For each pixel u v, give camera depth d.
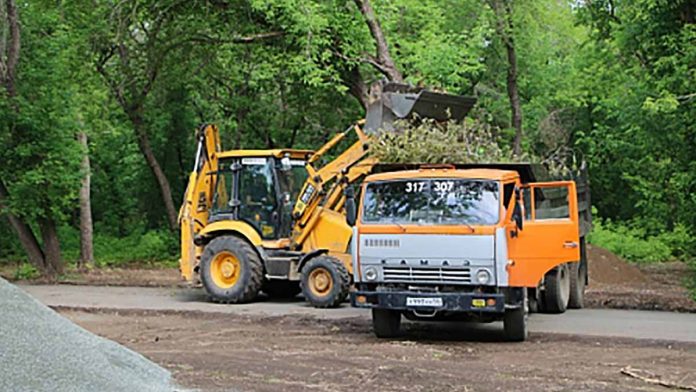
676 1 18.27
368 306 11.55
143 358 9.50
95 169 36.75
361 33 22.19
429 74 23.56
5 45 22.69
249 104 31.98
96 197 37.69
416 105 15.89
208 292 16.78
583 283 16.22
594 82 32.75
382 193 11.80
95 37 25.89
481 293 11.18
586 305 16.30
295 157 17.36
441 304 11.22
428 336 12.48
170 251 31.80
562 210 12.67
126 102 30.14
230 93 32.28
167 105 33.31
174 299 17.58
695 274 22.50
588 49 30.92
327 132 31.53
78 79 25.92
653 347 11.27
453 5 29.48
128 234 37.22
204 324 13.91
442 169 11.99
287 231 16.62
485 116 25.86
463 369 9.80
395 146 14.93
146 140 31.17
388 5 23.75
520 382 9.04
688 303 16.30
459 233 11.20
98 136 31.78
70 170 23.16
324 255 16.08
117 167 36.91
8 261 32.44
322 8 21.59
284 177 16.98
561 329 12.87
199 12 23.31
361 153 16.12
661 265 28.34
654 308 15.79
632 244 30.88
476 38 26.16
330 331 13.04
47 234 23.88
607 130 33.41
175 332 13.02
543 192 12.88
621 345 11.44
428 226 11.34
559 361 10.31
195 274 17.42
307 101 28.80
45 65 23.00
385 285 11.60
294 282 17.66
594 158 34.38
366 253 11.63
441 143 14.61
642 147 21.53
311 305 16.03
